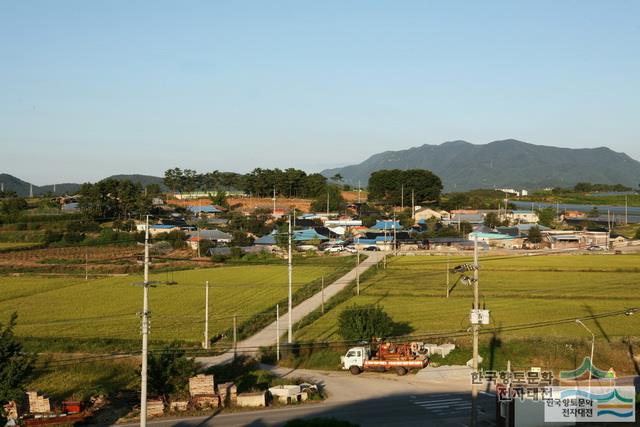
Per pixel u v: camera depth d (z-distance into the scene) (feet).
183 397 148.25
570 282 307.58
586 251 442.91
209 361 181.37
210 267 384.68
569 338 188.75
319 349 193.47
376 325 192.54
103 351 191.72
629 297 265.13
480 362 175.22
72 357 185.47
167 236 463.83
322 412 139.85
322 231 529.86
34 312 252.62
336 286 308.19
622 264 365.81
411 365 174.19
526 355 178.29
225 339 209.26
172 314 248.52
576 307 247.91
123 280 334.65
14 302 274.36
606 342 185.06
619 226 627.05
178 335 212.84
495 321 222.48
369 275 339.36
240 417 137.49
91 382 164.96
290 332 199.31
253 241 474.08
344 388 160.35
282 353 190.90
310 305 264.31
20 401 141.08
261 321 233.55
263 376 166.09
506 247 490.49
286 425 117.19
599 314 233.76
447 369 173.78
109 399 151.02
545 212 647.97
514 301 262.67
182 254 426.92
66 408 138.41
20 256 400.67
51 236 453.58
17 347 138.82
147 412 140.36
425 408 141.79
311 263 388.98
